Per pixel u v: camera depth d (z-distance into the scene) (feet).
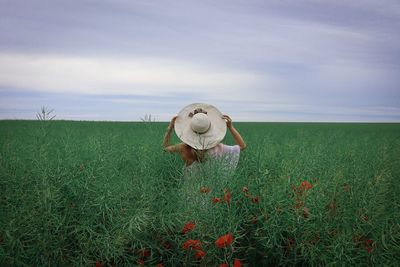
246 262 7.82
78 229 6.73
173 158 10.74
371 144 14.64
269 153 10.69
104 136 9.77
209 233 7.22
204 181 8.40
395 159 10.27
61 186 7.17
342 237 6.90
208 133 10.69
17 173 7.84
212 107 11.15
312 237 7.21
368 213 7.19
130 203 7.32
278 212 7.35
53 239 6.72
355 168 9.17
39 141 7.91
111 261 7.25
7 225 6.61
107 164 8.21
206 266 7.18
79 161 8.13
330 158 10.53
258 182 8.32
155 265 7.34
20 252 6.47
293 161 9.49
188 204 7.80
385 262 6.88
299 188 7.59
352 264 7.02
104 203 7.09
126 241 6.88
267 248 7.64
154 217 7.24
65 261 6.74
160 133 11.91
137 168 8.72
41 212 6.65
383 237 6.74
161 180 8.82
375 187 7.63
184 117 11.05
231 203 7.82
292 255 7.34
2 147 9.41
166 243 7.67
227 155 10.26
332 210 7.31
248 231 7.73
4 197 7.31
